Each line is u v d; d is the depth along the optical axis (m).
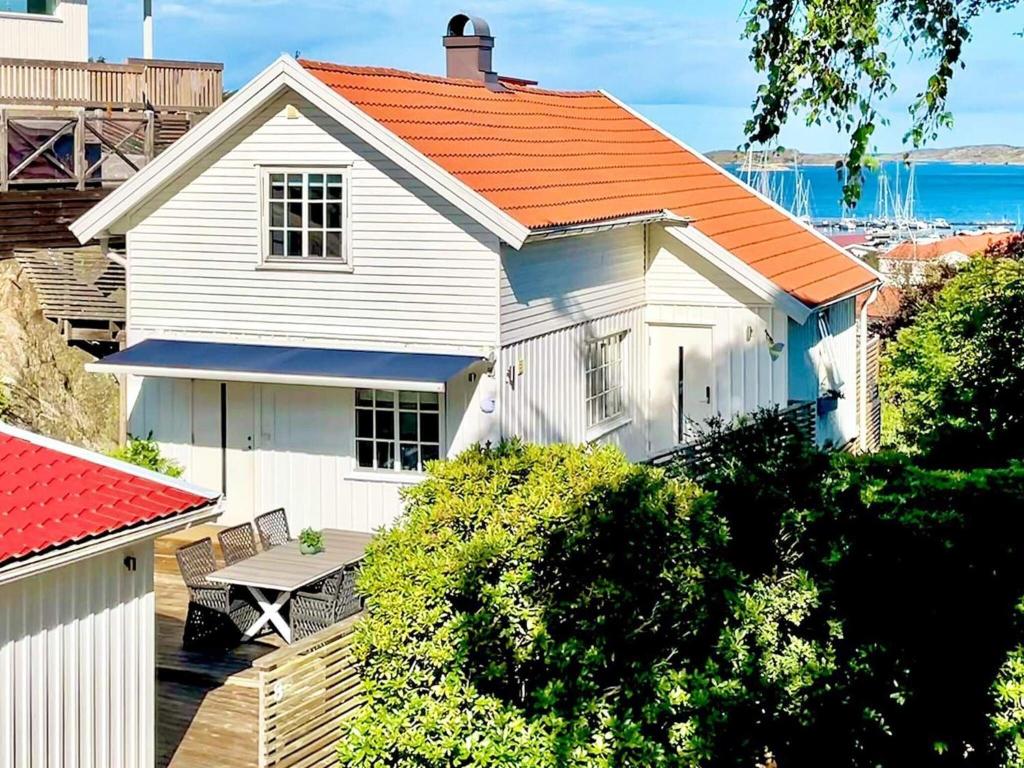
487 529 13.37
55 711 12.06
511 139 24.11
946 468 18.83
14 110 29.89
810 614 13.91
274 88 20.67
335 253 21.20
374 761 13.18
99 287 25.98
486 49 26.91
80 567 12.28
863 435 30.53
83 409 26.19
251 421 22.17
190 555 17.34
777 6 14.51
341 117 20.34
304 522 21.92
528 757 12.73
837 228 94.94
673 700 13.13
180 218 21.92
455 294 20.50
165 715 14.83
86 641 12.38
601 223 22.11
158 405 22.72
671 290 25.56
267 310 21.58
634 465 14.34
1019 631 13.42
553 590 13.16
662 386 25.84
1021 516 13.45
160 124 32.41
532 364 21.55
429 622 13.09
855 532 13.88
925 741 13.75
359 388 21.41
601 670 13.28
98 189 29.86
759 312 24.91
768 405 24.92
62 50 34.69
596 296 23.61
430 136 21.45
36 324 26.11
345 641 13.72
